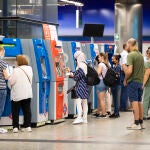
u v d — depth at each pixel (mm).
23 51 10609
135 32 22047
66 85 11922
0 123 10367
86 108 11484
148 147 8312
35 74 10641
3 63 9570
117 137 9367
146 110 12258
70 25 26203
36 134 9695
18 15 12305
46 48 11156
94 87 13883
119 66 12828
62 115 11695
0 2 12281
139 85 10188
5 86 9664
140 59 10133
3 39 10453
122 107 14359
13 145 8461
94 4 25875
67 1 20016
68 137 9352
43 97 10914
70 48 12391
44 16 13945
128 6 21984
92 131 10156
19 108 9953
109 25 25844
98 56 13047
